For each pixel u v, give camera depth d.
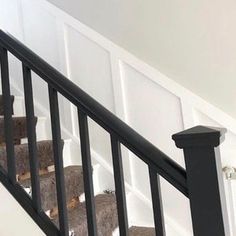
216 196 0.89
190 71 2.10
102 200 2.03
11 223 1.35
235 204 1.91
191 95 2.09
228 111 1.99
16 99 2.54
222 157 1.97
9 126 1.39
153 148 1.00
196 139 0.90
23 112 2.61
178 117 2.13
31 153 1.33
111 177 2.34
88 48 2.47
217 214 0.89
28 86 1.31
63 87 1.18
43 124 2.55
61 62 2.58
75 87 1.17
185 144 0.92
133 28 2.29
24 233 1.33
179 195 2.11
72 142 2.49
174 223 2.11
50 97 1.23
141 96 2.26
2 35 1.35
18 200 1.35
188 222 2.08
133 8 2.28
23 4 2.78
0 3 2.88
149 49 2.23
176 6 2.12
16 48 1.31
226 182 1.94
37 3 2.71
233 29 1.95
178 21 2.12
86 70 2.48
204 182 0.90
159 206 0.98
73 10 2.54
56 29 2.61
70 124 2.52
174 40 2.14
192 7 2.07
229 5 1.96
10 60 2.81
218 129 0.93
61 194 1.24
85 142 1.14
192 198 0.92
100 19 2.42
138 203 2.24
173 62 2.15
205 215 0.90
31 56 1.27
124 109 2.31
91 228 1.15
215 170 0.89
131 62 2.28
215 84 2.02
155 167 0.99
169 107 2.16
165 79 2.17
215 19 2.00
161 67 2.19
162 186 2.16
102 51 2.41
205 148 0.90
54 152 1.25
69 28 2.55
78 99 1.14
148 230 1.97
